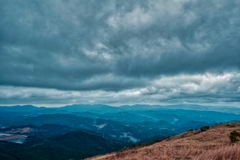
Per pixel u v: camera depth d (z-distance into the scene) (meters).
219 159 7.92
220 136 23.69
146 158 10.32
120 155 16.52
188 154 10.56
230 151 8.20
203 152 9.38
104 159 17.31
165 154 10.73
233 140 18.19
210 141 20.86
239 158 7.65
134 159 10.99
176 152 11.24
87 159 30.00
